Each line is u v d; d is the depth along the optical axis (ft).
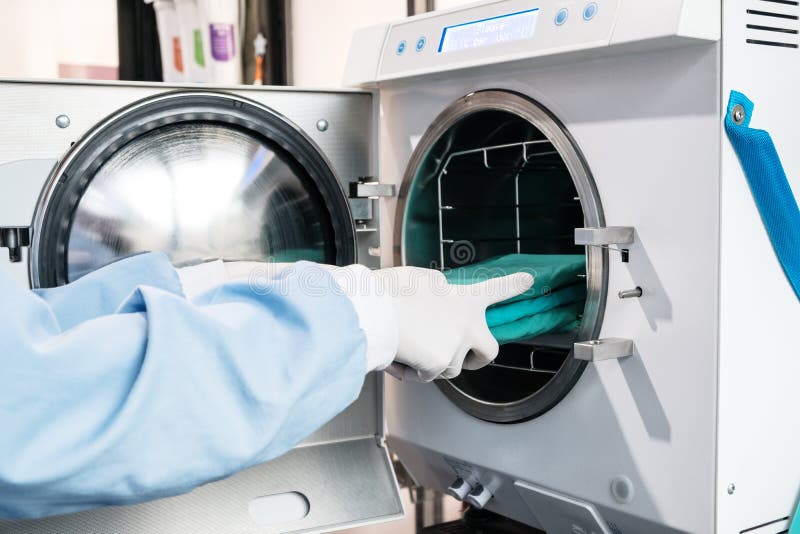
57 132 5.11
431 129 5.86
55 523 4.92
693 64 4.18
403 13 8.99
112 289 3.84
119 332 2.78
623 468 4.66
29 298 2.76
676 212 4.31
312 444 5.83
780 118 4.43
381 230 6.45
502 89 5.35
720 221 4.10
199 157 5.44
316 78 9.63
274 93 5.79
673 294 4.34
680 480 4.35
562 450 5.04
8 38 9.11
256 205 5.68
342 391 3.28
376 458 6.00
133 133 5.10
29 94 5.02
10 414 2.47
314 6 9.55
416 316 4.19
